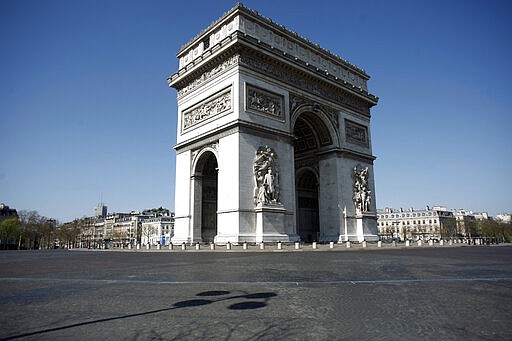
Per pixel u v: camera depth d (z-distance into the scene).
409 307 12.54
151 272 24.41
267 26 69.50
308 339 9.20
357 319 11.05
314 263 30.16
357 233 77.62
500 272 22.52
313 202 88.25
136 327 10.45
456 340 8.97
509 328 9.93
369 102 89.31
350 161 80.75
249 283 18.38
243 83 62.31
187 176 70.75
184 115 75.12
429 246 73.38
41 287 18.12
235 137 60.12
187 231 68.25
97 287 17.78
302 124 81.50
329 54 82.00
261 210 58.59
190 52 77.62
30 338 9.54
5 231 193.50
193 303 13.56
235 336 9.51
